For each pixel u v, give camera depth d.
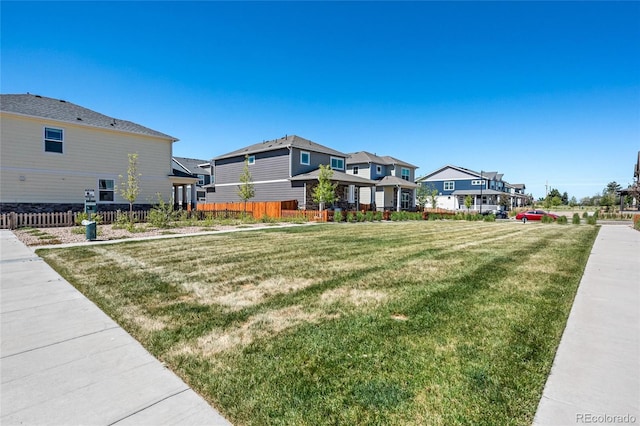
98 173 18.69
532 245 10.16
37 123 16.61
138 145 20.27
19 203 16.14
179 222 16.75
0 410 2.16
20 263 6.96
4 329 3.52
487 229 16.91
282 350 3.02
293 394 2.36
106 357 2.92
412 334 3.35
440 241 11.00
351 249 8.95
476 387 2.42
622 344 3.12
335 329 3.49
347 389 2.41
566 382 2.48
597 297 4.62
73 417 2.10
